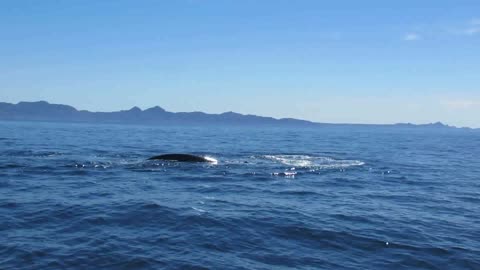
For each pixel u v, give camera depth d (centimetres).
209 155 3581
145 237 1164
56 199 1633
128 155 3412
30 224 1270
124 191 1841
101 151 3809
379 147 5678
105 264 968
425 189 2156
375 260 1041
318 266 991
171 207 1505
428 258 1062
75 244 1090
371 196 1903
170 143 5553
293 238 1193
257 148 4803
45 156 3164
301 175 2494
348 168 2902
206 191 1905
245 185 2097
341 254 1076
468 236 1259
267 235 1212
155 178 2234
